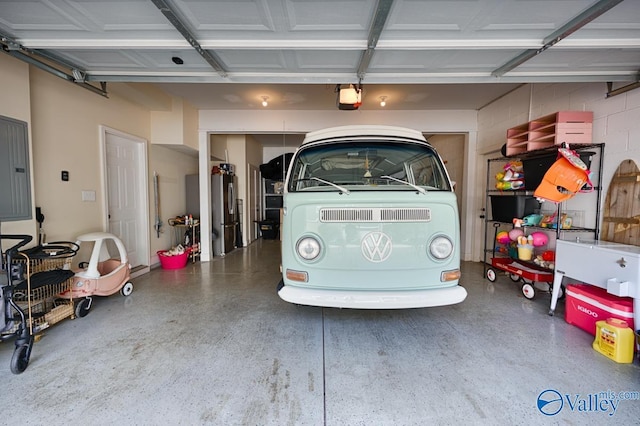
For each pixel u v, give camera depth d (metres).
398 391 1.81
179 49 2.29
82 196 3.52
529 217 3.60
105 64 2.63
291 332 2.59
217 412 1.64
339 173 2.52
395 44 2.24
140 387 1.84
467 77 2.85
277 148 9.29
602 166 2.98
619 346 2.09
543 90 3.79
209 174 5.70
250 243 7.90
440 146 7.16
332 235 2.15
